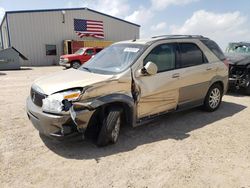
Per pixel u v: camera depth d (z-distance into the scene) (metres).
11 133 4.45
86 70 4.50
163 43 4.61
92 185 2.95
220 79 5.70
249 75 7.64
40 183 2.99
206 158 3.57
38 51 26.16
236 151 3.79
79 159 3.55
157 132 4.54
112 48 4.96
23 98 7.38
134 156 3.63
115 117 3.87
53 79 4.05
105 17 29.84
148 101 4.32
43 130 3.65
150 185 2.94
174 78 4.63
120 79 3.90
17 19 24.66
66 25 27.31
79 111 3.51
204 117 5.40
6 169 3.28
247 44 9.85
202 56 5.31
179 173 3.19
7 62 18.78
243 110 6.00
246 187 2.91
